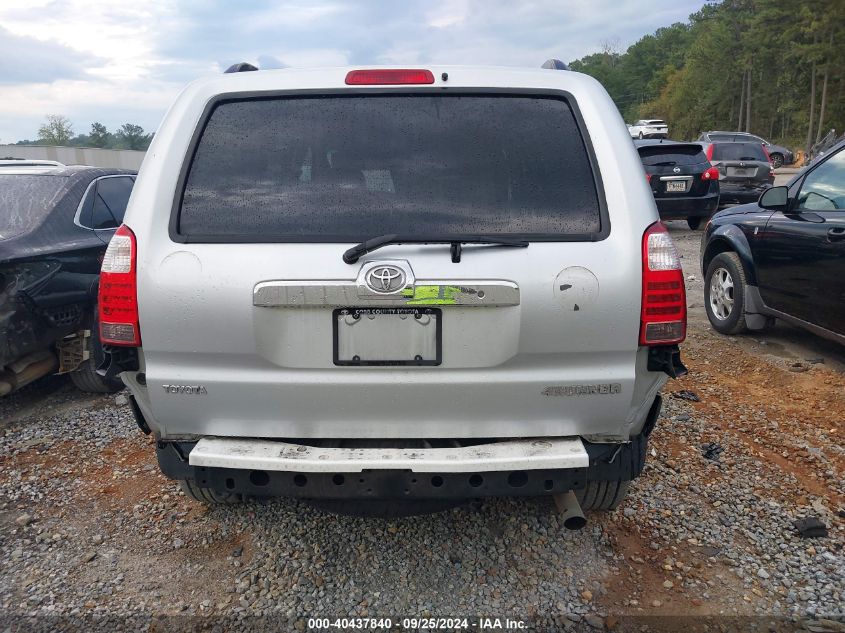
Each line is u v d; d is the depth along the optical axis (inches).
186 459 98.3
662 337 91.2
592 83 103.9
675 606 103.1
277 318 90.6
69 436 171.2
